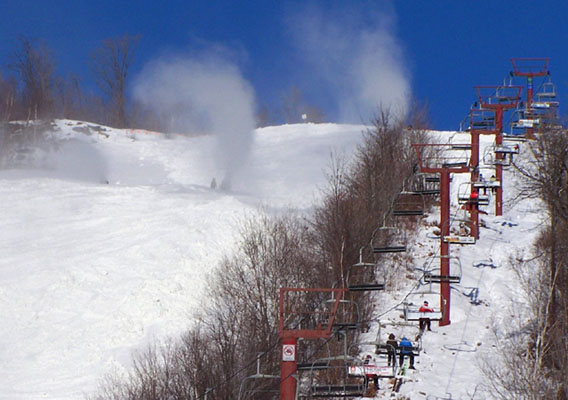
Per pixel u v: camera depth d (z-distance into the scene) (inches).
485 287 2482.8
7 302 2349.9
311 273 2129.7
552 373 1718.8
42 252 2677.2
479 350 2020.2
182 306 2300.7
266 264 2161.7
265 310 1934.1
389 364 1823.3
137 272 2493.8
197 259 2556.6
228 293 2159.2
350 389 1437.0
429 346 2073.1
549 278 2039.9
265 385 1754.4
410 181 2810.0
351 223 2223.2
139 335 2181.3
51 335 2197.3
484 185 2427.4
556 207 1975.9
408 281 2482.8
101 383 1947.6
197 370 1664.6
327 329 1397.6
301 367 1419.8
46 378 2003.0
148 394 1640.0
